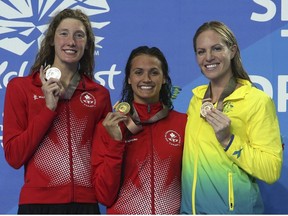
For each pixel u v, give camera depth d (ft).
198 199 13.74
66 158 14.37
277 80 17.69
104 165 14.11
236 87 14.02
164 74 14.97
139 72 14.58
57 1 18.02
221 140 13.42
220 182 13.60
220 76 14.07
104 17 17.97
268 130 13.57
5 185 17.75
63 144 14.43
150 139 14.49
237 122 13.69
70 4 18.02
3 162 17.80
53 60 15.31
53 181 14.28
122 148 14.08
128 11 17.98
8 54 17.98
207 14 17.85
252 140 13.62
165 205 14.25
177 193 14.46
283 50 17.70
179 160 14.51
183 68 17.85
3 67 17.95
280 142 13.83
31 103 14.48
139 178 14.30
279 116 17.63
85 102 14.84
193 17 17.87
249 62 17.74
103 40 17.95
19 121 14.42
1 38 17.98
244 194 13.57
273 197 17.51
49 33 15.14
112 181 14.06
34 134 13.94
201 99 14.48
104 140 14.48
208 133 13.82
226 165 13.61
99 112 14.97
